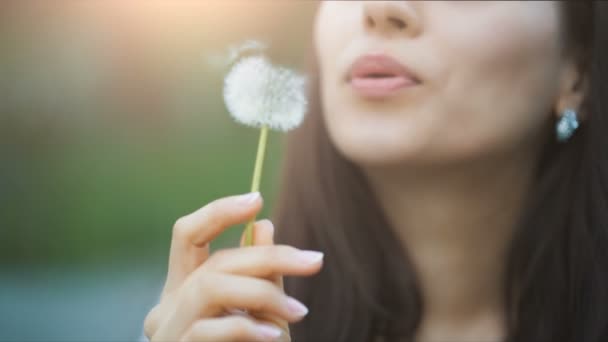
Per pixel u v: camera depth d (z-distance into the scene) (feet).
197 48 10.14
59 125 10.46
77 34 10.77
